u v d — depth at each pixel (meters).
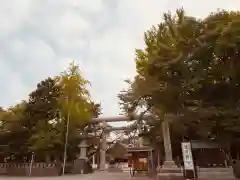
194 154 26.30
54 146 35.34
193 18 17.50
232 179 20.94
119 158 62.28
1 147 36.75
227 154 24.62
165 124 23.03
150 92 20.22
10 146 36.53
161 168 21.89
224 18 16.88
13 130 35.75
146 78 20.88
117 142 58.69
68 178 27.19
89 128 44.91
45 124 36.34
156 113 22.89
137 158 34.16
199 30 17.27
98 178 26.69
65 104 37.78
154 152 31.38
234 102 19.77
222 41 15.21
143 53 21.94
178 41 17.59
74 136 38.31
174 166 21.53
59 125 37.06
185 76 18.09
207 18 17.25
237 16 16.47
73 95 38.59
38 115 37.06
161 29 19.00
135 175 31.42
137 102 23.97
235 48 15.52
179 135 26.64
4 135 36.16
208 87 19.22
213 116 21.59
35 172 33.91
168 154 22.22
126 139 56.69
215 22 16.64
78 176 31.09
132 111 25.34
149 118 26.70
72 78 38.84
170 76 18.52
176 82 18.61
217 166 24.03
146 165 33.62
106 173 38.62
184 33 17.39
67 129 36.56
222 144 23.27
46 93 37.94
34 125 37.06
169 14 24.66
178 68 17.80
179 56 17.05
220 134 23.27
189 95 19.58
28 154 37.31
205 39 16.41
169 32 18.53
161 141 27.78
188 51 17.34
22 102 37.88
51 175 33.69
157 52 18.28
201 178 21.44
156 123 26.69
